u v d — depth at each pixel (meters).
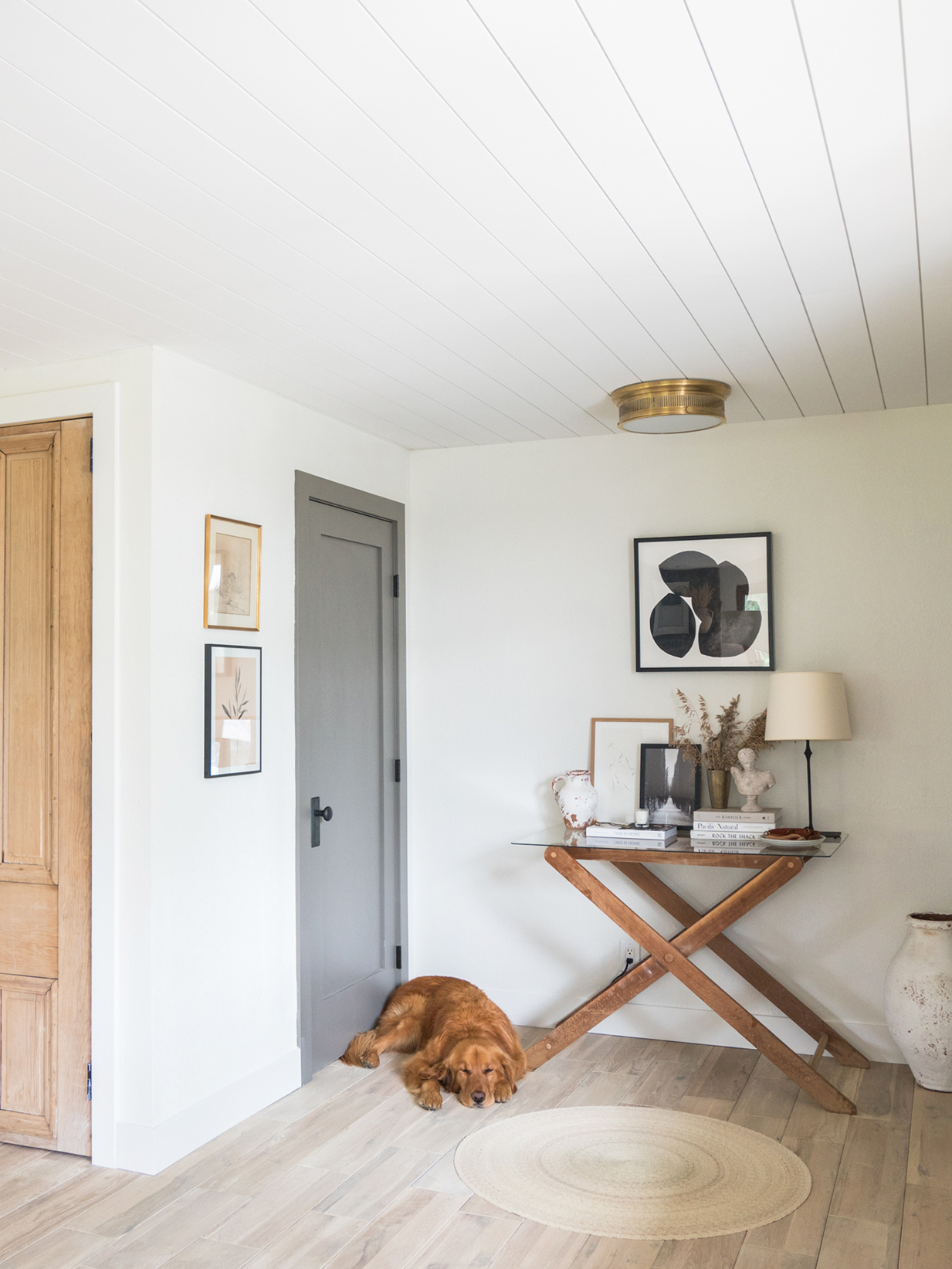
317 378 3.55
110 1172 3.07
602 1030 4.32
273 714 3.70
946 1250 2.56
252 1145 3.25
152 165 2.08
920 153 2.05
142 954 3.08
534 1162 3.11
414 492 4.73
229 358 3.32
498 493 4.59
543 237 2.43
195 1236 2.69
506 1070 3.62
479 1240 2.66
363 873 4.29
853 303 2.88
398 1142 3.26
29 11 1.59
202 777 3.32
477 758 4.57
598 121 1.93
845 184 2.18
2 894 3.30
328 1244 2.64
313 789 3.93
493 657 4.56
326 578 4.10
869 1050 3.95
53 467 3.30
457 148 2.02
